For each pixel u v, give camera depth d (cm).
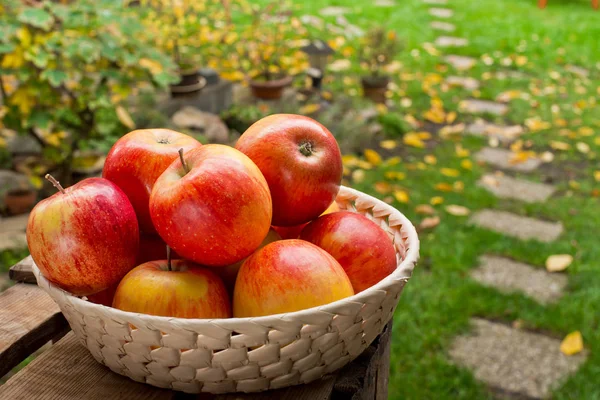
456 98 509
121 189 100
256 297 87
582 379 215
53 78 274
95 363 97
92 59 283
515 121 466
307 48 493
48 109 308
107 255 89
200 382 87
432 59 608
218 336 79
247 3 705
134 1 476
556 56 637
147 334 81
